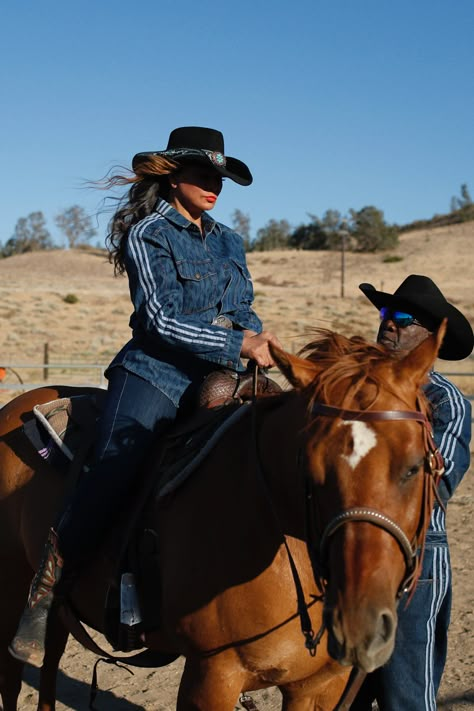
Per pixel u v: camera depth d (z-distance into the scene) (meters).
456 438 3.10
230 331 3.00
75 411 3.66
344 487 2.21
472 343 3.41
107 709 4.45
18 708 4.50
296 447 2.59
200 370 3.33
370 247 96.12
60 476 3.61
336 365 2.42
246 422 3.01
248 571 2.75
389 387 2.34
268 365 2.98
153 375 3.24
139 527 3.15
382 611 2.11
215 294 3.34
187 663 2.92
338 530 2.22
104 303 41.97
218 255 3.47
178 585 2.89
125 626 3.11
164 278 3.18
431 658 3.21
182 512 2.98
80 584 3.47
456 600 5.87
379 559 2.17
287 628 2.74
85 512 3.19
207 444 2.99
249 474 2.84
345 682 3.02
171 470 3.06
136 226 3.28
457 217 120.69
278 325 36.00
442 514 3.27
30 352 28.86
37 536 3.59
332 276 75.69
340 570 2.17
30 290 44.78
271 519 2.76
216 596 2.79
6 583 3.90
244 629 2.75
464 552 6.98
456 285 63.59
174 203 3.44
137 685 4.77
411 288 3.52
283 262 87.62
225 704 2.82
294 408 2.69
